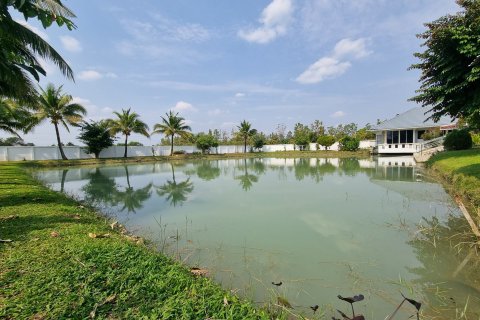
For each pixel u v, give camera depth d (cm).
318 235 407
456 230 400
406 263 306
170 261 281
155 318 170
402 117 2588
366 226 442
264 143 3891
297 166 1722
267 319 182
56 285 205
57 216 421
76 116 2142
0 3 252
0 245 284
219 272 293
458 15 472
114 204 667
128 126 2634
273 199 683
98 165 2144
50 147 2278
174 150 3212
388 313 218
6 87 637
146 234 427
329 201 640
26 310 173
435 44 499
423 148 1916
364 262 311
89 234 331
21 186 741
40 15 258
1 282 206
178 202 676
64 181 1131
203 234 423
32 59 575
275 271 294
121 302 188
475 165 750
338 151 3141
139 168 1814
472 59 475
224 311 182
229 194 773
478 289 249
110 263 246
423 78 573
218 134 5053
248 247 365
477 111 486
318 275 284
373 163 1716
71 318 168
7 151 2100
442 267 293
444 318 211
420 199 621
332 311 222
